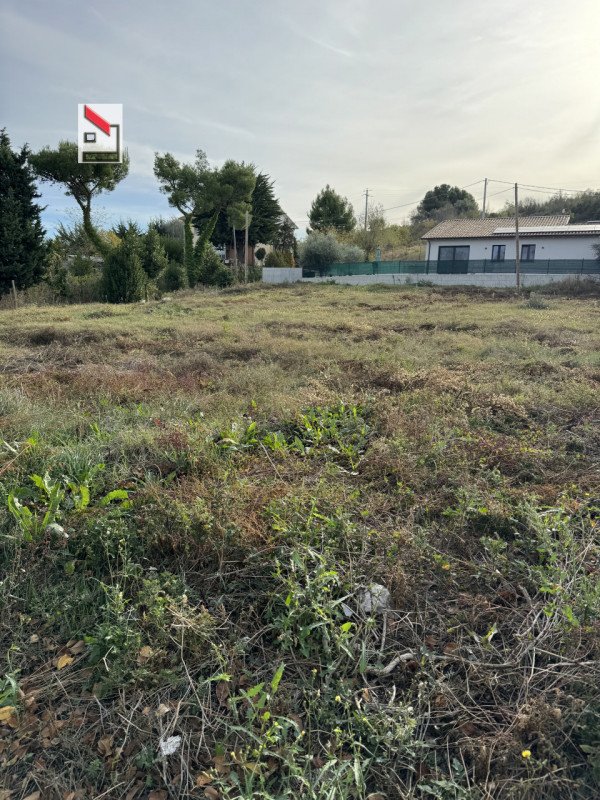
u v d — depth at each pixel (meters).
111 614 2.16
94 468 3.25
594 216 44.78
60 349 7.98
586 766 1.63
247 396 5.30
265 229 36.69
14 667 2.03
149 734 1.75
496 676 1.92
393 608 2.28
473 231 28.20
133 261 20.44
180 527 2.58
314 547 2.53
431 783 1.59
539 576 2.38
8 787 1.63
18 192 18.83
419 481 3.28
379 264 29.05
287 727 1.69
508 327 10.30
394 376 5.79
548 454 3.60
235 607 2.28
